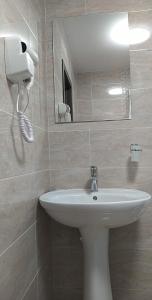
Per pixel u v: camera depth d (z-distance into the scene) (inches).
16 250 40.1
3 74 37.3
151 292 60.8
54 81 65.5
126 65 63.4
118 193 56.9
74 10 65.9
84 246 53.9
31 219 48.6
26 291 44.3
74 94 64.5
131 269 61.5
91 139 63.4
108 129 63.0
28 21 51.4
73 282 63.2
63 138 64.2
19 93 42.5
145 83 62.4
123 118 62.6
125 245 61.9
